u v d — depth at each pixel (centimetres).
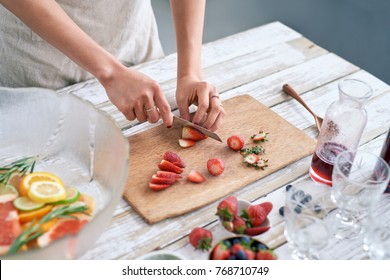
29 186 116
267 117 153
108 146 125
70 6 167
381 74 275
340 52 288
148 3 189
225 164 136
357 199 114
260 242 109
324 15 318
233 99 161
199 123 147
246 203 120
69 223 110
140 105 142
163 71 174
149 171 132
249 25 315
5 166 128
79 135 132
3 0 138
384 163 117
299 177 135
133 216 121
